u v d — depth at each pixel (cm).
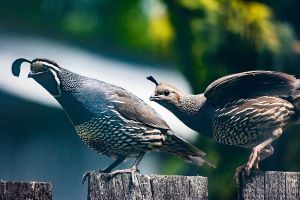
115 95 1020
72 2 2705
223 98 1039
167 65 2361
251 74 1004
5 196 779
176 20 1558
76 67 2273
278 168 1454
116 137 1016
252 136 1034
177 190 825
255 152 993
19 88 2144
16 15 2534
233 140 1046
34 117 2206
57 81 993
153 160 2138
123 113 1015
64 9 2694
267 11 1514
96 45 2533
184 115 1053
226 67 1504
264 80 1016
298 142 1451
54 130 2230
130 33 2655
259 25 1503
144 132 1019
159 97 1057
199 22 1523
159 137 1023
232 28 1501
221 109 1038
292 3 1541
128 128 1017
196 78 1520
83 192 2239
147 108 1030
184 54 1542
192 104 1052
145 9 2634
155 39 2397
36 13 2634
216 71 1505
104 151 1032
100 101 1012
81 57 2342
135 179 822
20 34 2373
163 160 2083
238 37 1500
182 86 2264
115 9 2709
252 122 1026
